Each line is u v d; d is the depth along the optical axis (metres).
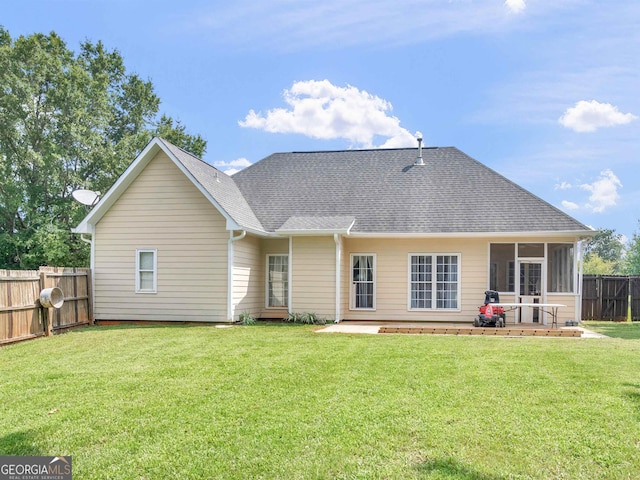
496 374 7.70
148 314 15.77
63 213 29.78
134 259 15.91
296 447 4.73
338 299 16.05
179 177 15.74
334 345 10.66
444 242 16.67
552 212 16.39
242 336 12.22
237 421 5.47
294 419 5.50
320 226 16.20
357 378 7.43
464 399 6.28
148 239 15.85
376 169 20.00
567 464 4.38
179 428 5.28
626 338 12.66
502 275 16.36
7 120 28.05
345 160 20.91
